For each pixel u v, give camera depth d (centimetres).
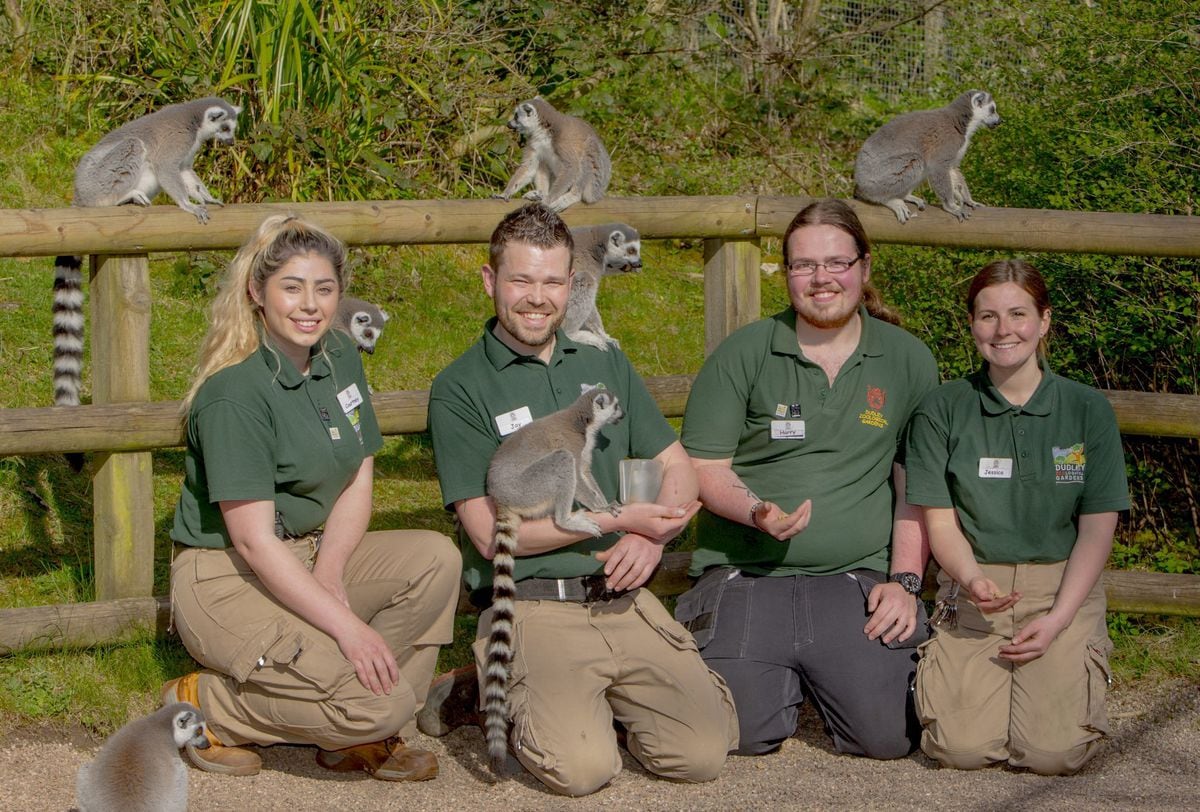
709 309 489
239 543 350
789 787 367
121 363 421
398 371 655
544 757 351
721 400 411
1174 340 537
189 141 546
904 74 1072
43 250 404
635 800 356
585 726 355
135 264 420
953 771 381
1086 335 573
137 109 790
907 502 400
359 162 763
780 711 390
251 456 348
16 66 816
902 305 612
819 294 397
